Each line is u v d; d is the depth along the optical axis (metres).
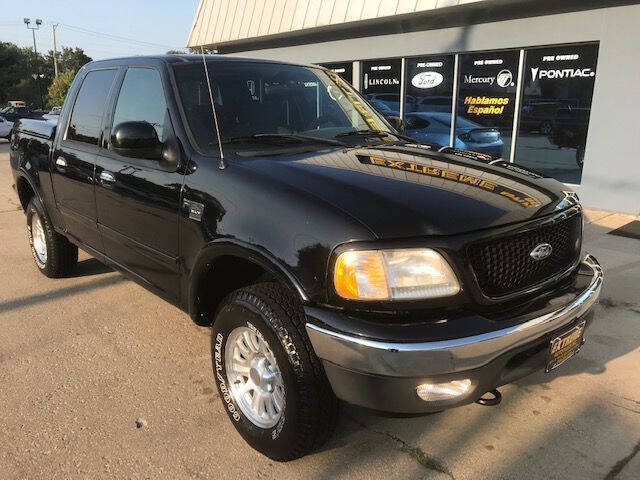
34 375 3.48
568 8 8.07
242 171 2.76
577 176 8.62
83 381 3.42
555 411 3.09
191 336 4.03
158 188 3.18
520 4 8.61
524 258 2.47
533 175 3.04
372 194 2.43
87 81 4.32
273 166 2.76
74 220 4.33
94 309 4.51
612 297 4.66
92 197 3.92
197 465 2.68
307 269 2.33
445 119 10.30
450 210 2.37
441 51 9.95
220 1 15.19
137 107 3.58
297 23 12.14
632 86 7.63
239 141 3.20
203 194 2.86
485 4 8.77
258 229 2.53
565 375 3.45
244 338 2.75
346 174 2.65
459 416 3.06
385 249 2.21
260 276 2.99
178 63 3.47
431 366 2.15
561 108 8.61
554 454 2.74
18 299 4.73
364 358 2.17
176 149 3.12
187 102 3.26
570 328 2.56
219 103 3.35
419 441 2.85
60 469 2.64
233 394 2.84
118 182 3.54
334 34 12.01
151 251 3.37
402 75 10.90
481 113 9.73
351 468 2.65
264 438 2.67
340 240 2.26
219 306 2.90
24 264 5.72
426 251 2.22
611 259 5.70
